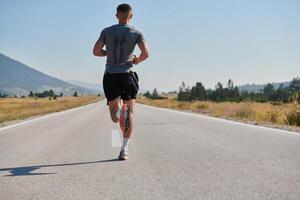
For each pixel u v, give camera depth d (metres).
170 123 12.87
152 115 18.83
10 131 10.99
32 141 8.28
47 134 9.88
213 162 5.22
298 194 3.52
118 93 5.66
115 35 5.61
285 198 3.39
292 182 3.98
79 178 4.41
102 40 5.71
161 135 8.98
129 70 5.64
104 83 5.71
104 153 6.34
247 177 4.26
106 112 25.30
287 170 4.59
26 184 4.15
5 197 3.64
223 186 3.88
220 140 7.70
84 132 10.30
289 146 6.69
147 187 3.92
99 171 4.80
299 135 8.48
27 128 11.99
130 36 5.61
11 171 4.90
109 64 5.64
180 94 97.31
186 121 13.80
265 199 3.38
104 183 4.14
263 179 4.14
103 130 10.91
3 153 6.54
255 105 20.84
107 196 3.62
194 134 9.02
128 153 6.25
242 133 9.02
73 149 6.90
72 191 3.82
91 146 7.30
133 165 5.16
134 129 10.68
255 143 7.13
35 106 41.69
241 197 3.46
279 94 106.06
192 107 32.91
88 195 3.67
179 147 6.80
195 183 4.04
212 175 4.40
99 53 5.84
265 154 5.81
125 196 3.60
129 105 5.68
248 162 5.16
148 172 4.66
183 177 4.34
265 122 14.18
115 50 5.59
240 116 17.55
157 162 5.34
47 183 4.19
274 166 4.85
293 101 14.65
